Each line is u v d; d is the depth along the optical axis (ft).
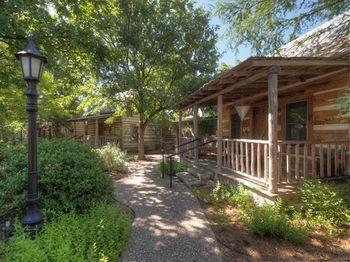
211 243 12.58
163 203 18.89
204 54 48.93
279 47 21.45
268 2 19.42
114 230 11.96
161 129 72.95
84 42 28.50
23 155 16.55
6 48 29.48
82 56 30.94
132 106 49.67
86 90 48.42
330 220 14.51
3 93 37.65
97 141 61.36
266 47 20.98
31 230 11.21
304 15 19.70
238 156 23.89
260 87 24.71
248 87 24.59
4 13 22.00
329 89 22.65
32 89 11.92
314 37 21.66
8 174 14.82
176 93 46.26
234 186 21.30
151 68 48.70
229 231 14.17
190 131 62.28
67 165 15.35
